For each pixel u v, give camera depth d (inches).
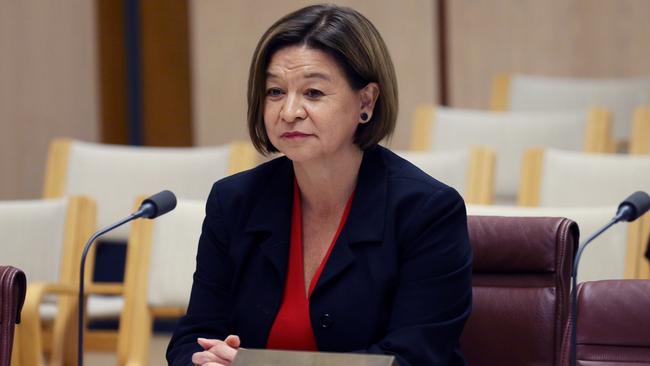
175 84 783.1
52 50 738.8
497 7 780.0
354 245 262.1
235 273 271.4
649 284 272.8
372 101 264.1
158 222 412.8
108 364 574.9
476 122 577.9
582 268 358.0
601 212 360.2
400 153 502.9
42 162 735.7
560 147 564.4
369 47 258.1
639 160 465.4
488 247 288.5
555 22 776.3
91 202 470.3
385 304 260.8
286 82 257.1
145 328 410.3
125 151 536.4
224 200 277.4
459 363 266.1
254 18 778.8
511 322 284.5
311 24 256.8
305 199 271.7
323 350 260.7
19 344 404.2
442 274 258.7
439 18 786.8
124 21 767.1
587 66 775.1
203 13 781.9
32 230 462.3
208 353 255.4
